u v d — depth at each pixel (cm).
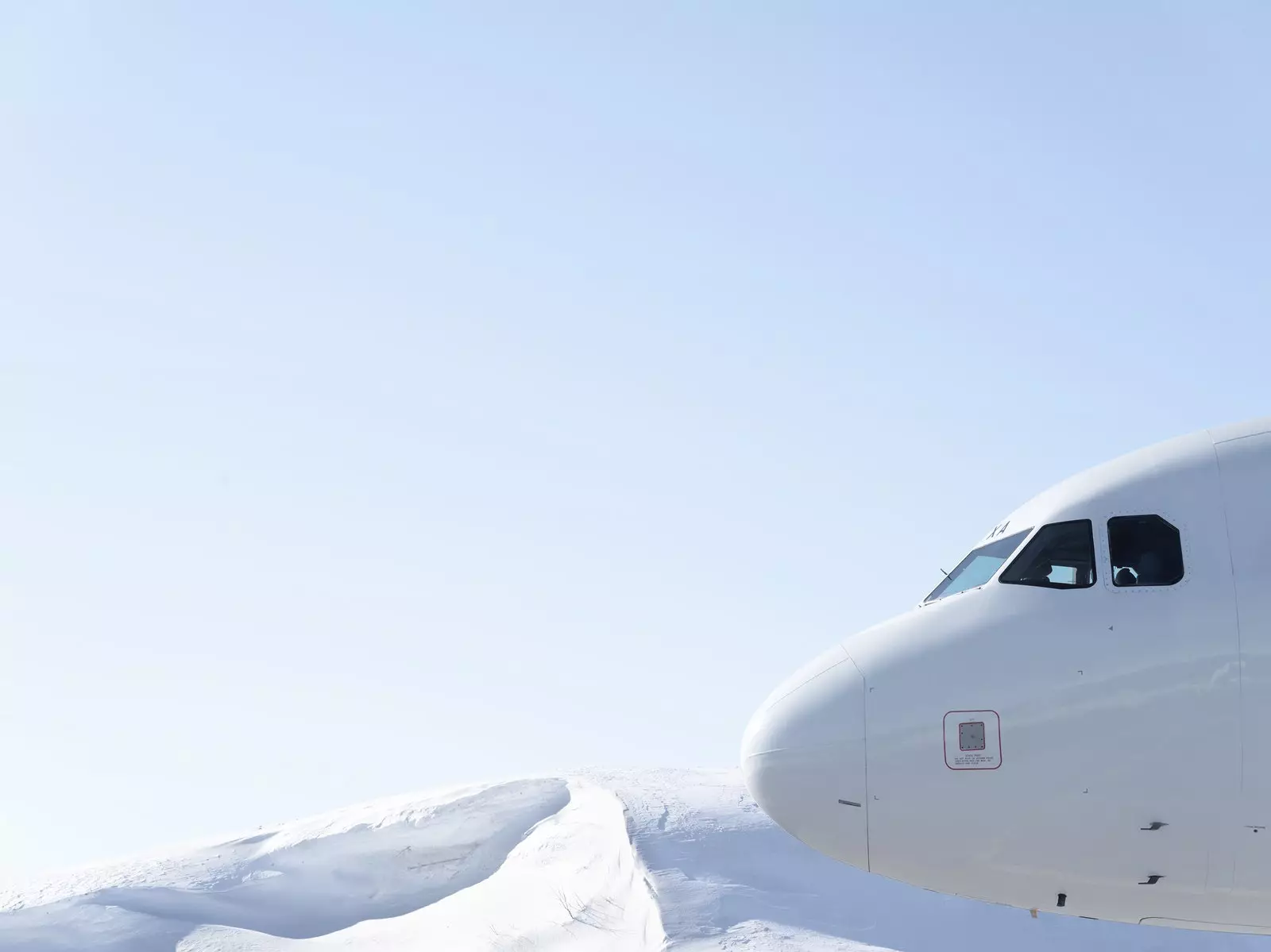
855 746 1285
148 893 7081
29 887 7438
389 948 6347
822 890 5875
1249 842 1201
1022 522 1363
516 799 7806
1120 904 1277
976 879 1287
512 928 6084
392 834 7512
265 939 6556
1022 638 1272
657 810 6775
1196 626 1227
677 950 5028
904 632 1335
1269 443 1297
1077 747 1233
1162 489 1288
